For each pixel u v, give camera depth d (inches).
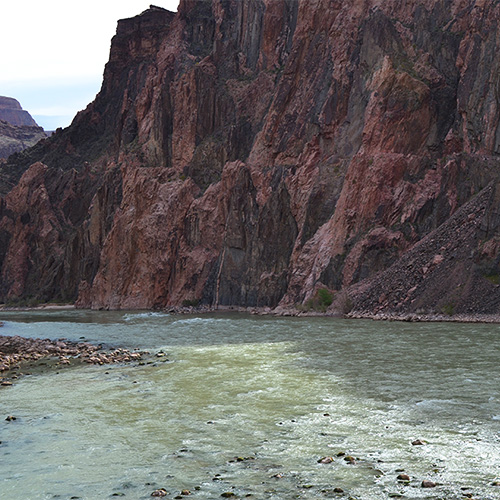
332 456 634.2
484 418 737.6
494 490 522.6
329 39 3457.2
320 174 3122.5
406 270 2300.7
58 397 1001.5
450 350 1270.9
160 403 916.6
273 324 2160.4
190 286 3671.3
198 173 4045.3
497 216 2038.6
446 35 2942.9
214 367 1220.5
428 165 2706.7
